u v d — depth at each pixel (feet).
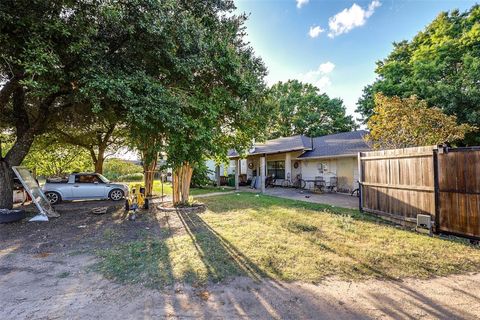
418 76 46.24
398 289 10.59
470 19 49.16
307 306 9.37
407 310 9.07
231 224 21.93
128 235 19.20
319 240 17.01
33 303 9.64
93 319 8.57
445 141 29.68
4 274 12.35
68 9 17.70
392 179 22.50
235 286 10.92
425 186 19.13
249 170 72.54
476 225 15.92
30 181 26.78
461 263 13.10
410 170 20.59
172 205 31.71
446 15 53.36
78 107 26.86
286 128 101.40
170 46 21.17
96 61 19.03
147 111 20.20
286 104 100.68
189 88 25.67
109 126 41.24
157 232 19.98
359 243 16.37
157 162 42.93
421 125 29.96
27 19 16.08
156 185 71.72
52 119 30.22
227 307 9.33
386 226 20.83
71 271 12.65
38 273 12.44
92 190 37.78
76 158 60.44
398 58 60.54
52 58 16.53
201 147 26.50
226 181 68.59
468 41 45.21
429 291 10.41
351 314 8.85
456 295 10.07
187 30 21.70
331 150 48.73
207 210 29.17
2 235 19.39
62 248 16.24
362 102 60.95
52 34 17.44
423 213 19.38
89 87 17.87
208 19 26.25
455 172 17.17
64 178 38.83
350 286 10.87
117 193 39.24
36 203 25.17
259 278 11.64
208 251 15.16
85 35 17.67
